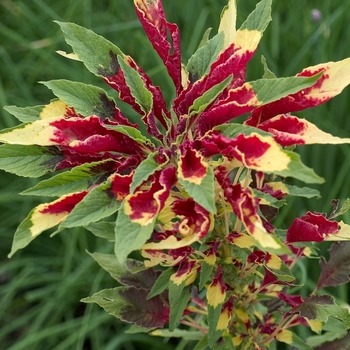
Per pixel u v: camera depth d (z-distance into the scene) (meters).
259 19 0.55
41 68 1.38
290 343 0.67
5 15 1.52
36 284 1.30
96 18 1.37
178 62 0.58
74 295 1.18
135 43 1.31
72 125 0.53
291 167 0.45
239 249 0.60
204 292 0.93
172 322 0.57
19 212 1.27
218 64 0.56
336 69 0.53
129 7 1.33
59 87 0.55
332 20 1.15
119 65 0.57
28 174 0.54
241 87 0.51
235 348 0.66
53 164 0.55
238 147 0.48
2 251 1.30
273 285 0.65
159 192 0.47
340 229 0.58
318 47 1.16
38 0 1.31
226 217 0.57
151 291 0.58
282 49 1.25
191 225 0.50
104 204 0.48
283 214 1.05
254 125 0.55
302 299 0.61
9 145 0.54
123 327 1.17
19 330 1.25
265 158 0.46
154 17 0.57
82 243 1.18
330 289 1.10
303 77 0.49
